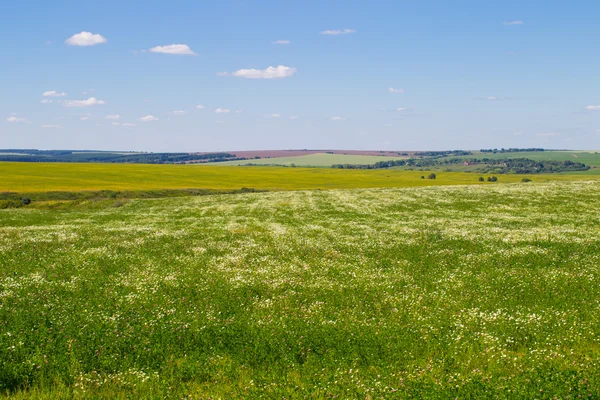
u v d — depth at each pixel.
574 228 32.94
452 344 12.71
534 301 16.48
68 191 71.12
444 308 15.89
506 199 51.56
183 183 93.12
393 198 56.88
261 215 45.88
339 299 17.03
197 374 11.14
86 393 10.09
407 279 19.89
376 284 19.03
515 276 19.72
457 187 66.38
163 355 12.19
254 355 12.22
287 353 12.29
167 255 24.89
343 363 11.60
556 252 24.39
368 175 143.88
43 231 33.31
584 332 13.14
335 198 59.31
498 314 14.95
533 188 59.97
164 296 17.20
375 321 14.55
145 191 75.38
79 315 14.73
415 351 12.38
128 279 19.77
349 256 24.81
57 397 9.83
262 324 14.19
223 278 19.95
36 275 20.06
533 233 30.31
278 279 19.77
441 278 20.00
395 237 30.27
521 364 11.01
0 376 10.55
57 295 17.25
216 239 30.27
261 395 9.70
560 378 9.74
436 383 10.03
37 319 14.27
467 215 42.00
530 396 9.16
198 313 15.17
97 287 18.45
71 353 11.80
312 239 30.02
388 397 9.43
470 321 14.38
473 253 24.95
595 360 10.91
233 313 15.61
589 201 47.91
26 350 11.95
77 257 23.94
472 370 10.96
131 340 12.83
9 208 54.88
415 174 158.12
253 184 97.94
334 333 13.41
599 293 17.02
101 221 41.41
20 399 9.73
